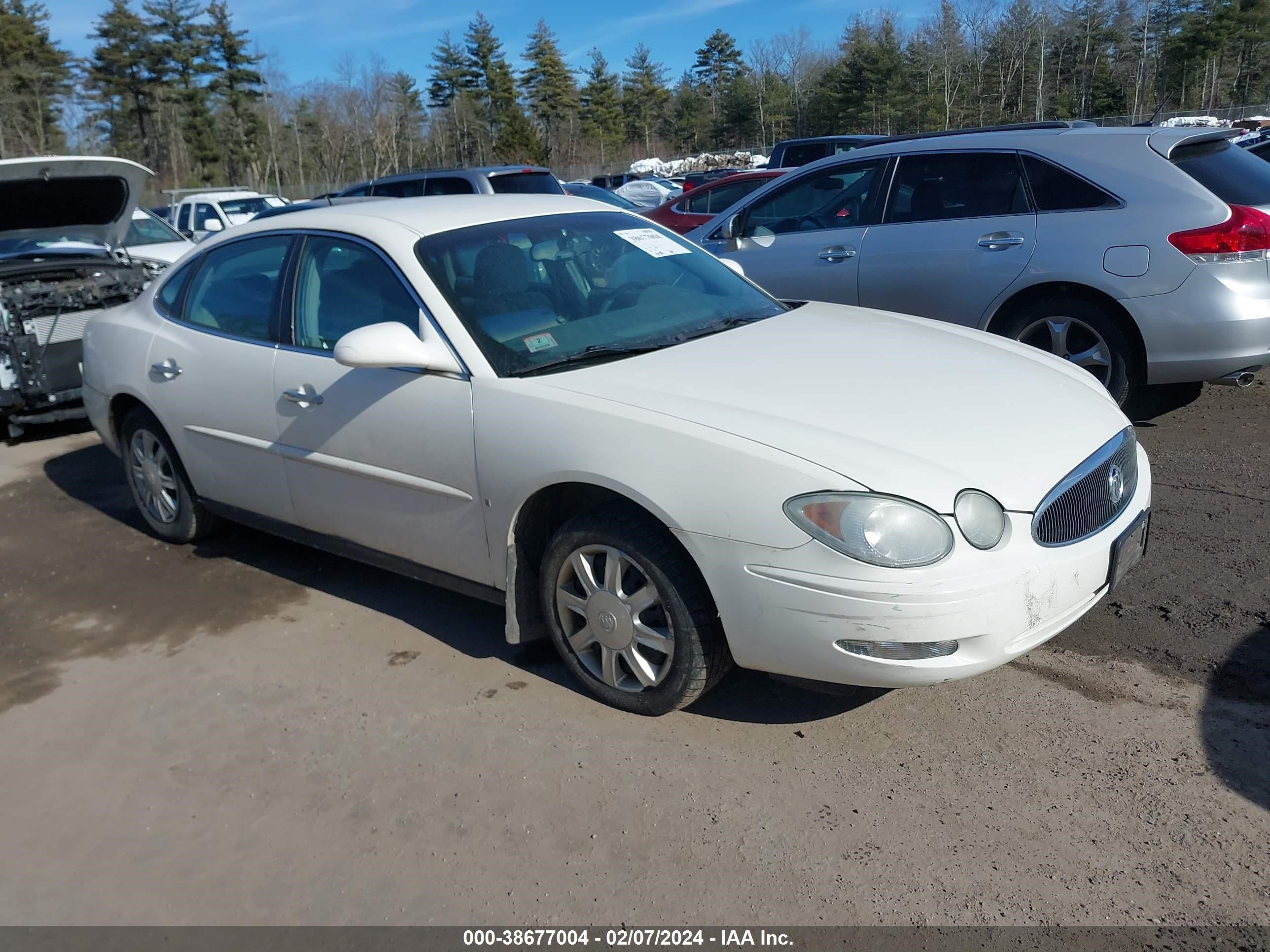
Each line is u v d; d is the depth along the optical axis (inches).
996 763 115.5
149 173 271.3
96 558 195.9
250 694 141.8
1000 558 107.2
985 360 138.5
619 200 681.0
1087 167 215.3
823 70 2839.6
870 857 102.4
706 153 2842.0
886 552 104.2
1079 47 2687.0
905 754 118.3
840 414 117.8
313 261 158.2
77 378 277.6
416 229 149.3
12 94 2230.6
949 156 235.8
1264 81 2519.7
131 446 198.5
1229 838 101.3
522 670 142.8
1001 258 224.1
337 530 158.7
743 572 111.0
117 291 282.4
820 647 109.0
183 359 176.2
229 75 2449.6
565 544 128.0
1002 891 96.9
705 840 106.5
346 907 101.3
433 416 136.5
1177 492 187.9
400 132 2583.7
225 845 111.7
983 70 2632.9
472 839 109.3
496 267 145.8
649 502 116.0
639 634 124.5
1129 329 213.2
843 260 249.1
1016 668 134.4
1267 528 168.2
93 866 110.0
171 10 2337.6
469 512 135.7
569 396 125.4
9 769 129.2
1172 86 2568.9
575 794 115.0
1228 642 135.4
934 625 104.7
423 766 122.2
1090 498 117.6
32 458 269.4
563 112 2984.7
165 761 127.8
